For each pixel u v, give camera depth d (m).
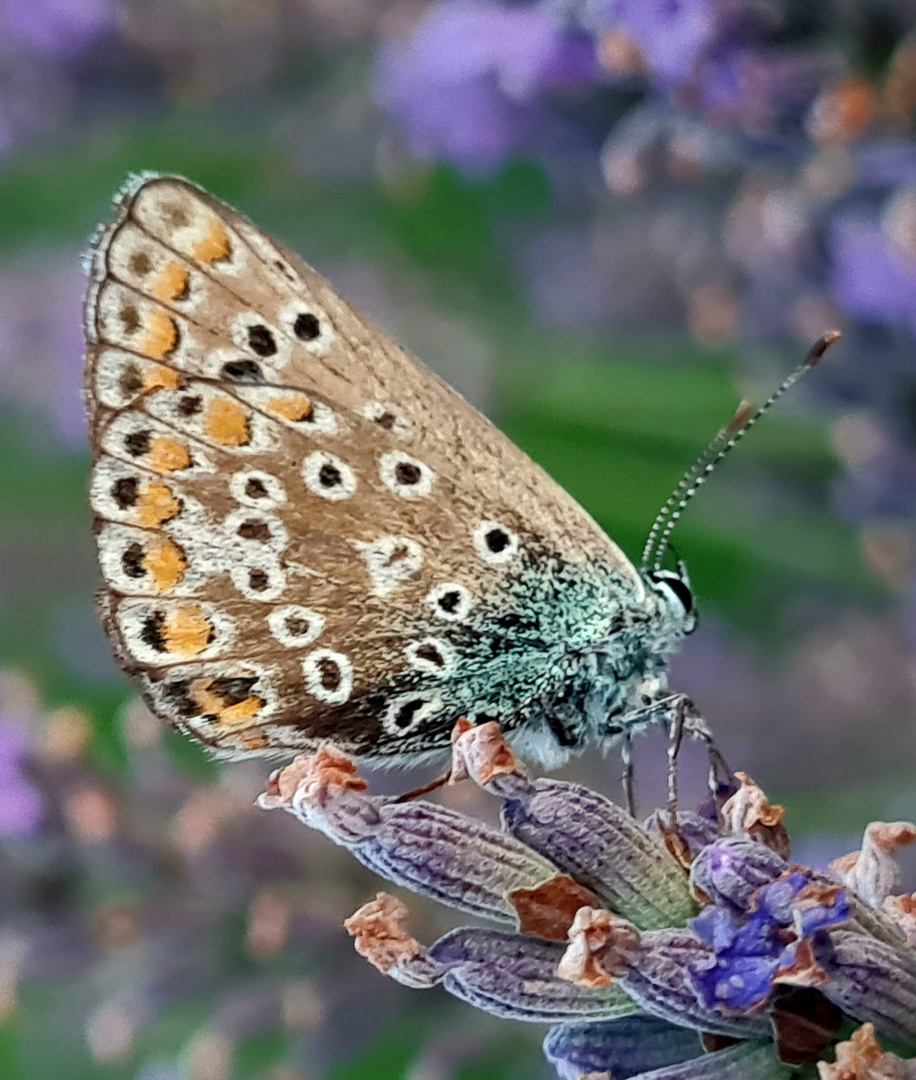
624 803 0.13
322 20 0.13
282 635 0.11
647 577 0.11
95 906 0.12
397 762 0.11
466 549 0.11
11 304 0.15
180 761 0.13
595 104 0.12
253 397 0.10
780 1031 0.10
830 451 0.13
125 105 0.14
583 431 0.13
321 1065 0.12
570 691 0.11
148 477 0.10
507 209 0.14
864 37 0.12
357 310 0.11
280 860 0.12
